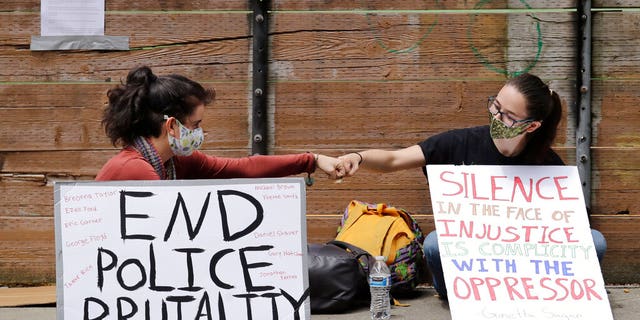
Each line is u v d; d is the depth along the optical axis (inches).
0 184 168.1
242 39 165.9
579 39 162.2
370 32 165.0
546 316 116.7
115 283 104.3
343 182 168.1
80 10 165.6
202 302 104.2
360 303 151.6
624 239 164.9
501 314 116.8
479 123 164.9
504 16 163.6
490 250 122.6
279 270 105.3
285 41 165.6
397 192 167.6
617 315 142.5
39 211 168.2
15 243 168.6
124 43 165.8
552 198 127.0
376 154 137.2
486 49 164.1
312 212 168.4
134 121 112.6
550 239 123.8
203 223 106.0
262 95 165.3
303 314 104.3
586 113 163.0
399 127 165.8
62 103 167.0
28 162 167.8
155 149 114.2
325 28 165.3
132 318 103.6
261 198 106.7
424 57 165.0
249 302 104.4
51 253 168.9
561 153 164.6
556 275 120.5
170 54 166.2
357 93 165.9
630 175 164.2
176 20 165.8
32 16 165.6
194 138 115.8
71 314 103.4
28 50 165.9
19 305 153.6
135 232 105.4
